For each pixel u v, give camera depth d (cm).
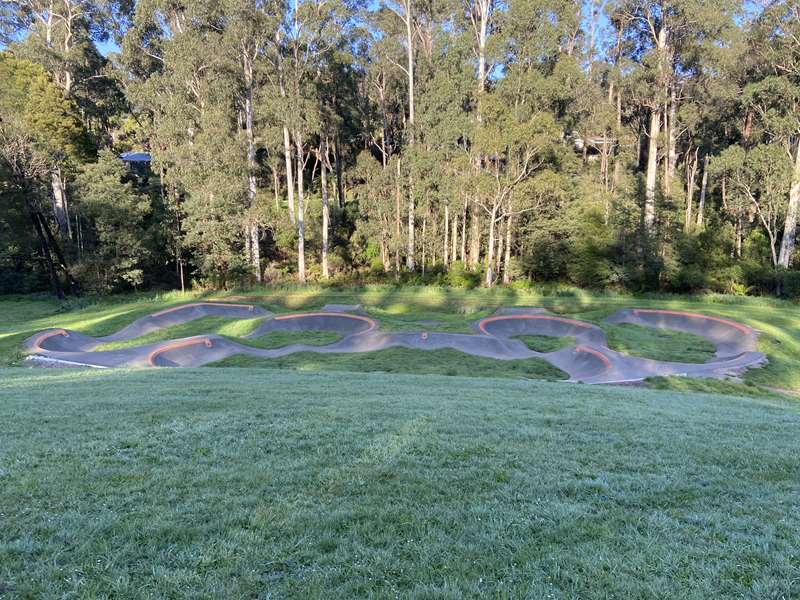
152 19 4103
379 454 565
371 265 4628
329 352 2425
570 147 4356
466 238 4722
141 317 3052
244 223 3800
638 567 339
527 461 558
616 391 1313
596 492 474
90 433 650
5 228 4016
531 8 3612
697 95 4012
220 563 338
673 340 2664
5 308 3528
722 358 2328
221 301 3541
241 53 3812
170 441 615
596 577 327
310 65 3953
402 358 2280
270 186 5775
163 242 4216
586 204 4134
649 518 417
